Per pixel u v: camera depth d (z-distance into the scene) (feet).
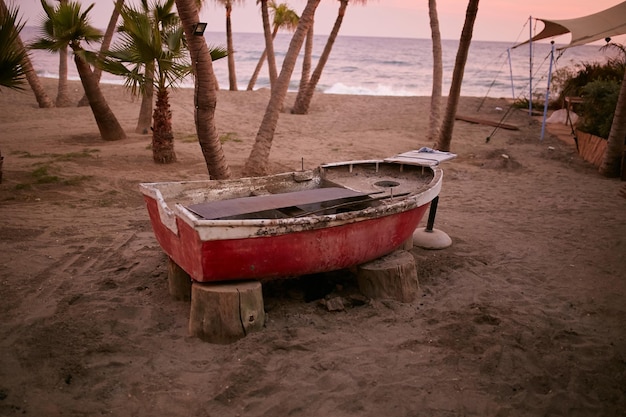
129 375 11.84
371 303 15.29
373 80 149.07
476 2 33.24
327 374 12.00
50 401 10.91
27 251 18.31
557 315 15.24
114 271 17.19
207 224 12.22
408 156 21.66
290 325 14.03
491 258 19.53
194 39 22.79
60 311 14.38
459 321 14.60
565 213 25.61
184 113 55.26
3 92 66.08
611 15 42.78
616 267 18.89
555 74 65.41
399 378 11.99
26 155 33.47
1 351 12.46
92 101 39.29
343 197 16.10
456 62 35.86
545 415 11.06
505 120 55.26
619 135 32.78
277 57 226.17
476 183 31.65
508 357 12.95
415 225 17.16
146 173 30.42
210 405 10.96
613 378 12.32
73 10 34.55
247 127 50.83
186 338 13.34
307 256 14.02
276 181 18.56
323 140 45.37
